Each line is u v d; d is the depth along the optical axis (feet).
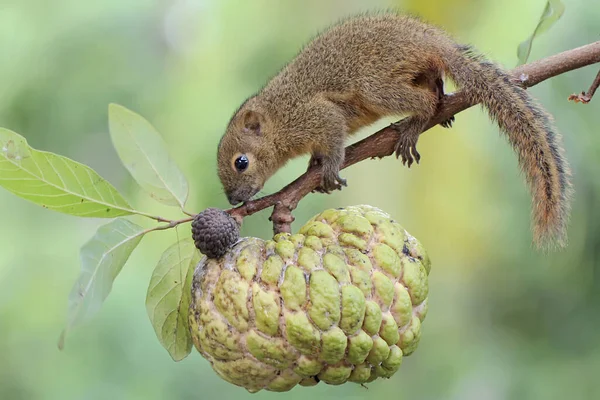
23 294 47.14
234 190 23.20
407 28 20.81
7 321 45.09
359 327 12.31
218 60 51.21
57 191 13.39
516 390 43.32
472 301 44.04
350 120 21.91
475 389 42.47
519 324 45.85
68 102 52.54
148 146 14.92
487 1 41.42
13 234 49.73
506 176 45.06
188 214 14.11
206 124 49.29
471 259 42.42
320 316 12.07
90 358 40.75
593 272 45.85
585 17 43.32
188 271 14.11
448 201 41.27
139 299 43.39
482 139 43.60
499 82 18.33
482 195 43.09
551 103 44.96
